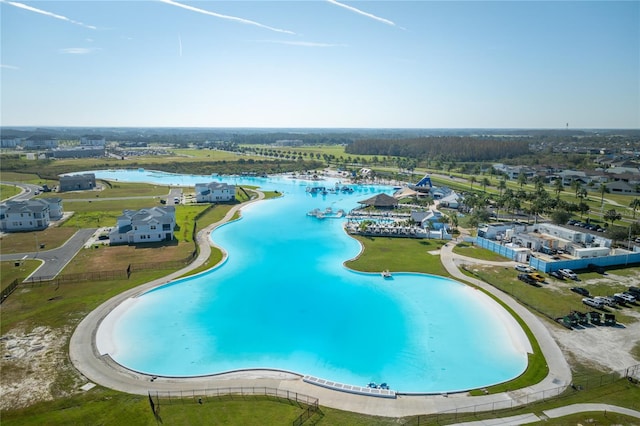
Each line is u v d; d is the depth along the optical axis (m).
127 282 89.00
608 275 92.94
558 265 94.62
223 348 66.25
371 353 65.12
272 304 81.94
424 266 101.19
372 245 119.75
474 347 66.19
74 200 180.00
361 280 93.62
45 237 121.75
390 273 96.75
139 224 116.62
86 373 57.09
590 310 75.50
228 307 80.25
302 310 79.56
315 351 65.81
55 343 64.56
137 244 115.62
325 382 55.66
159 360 62.16
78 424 46.75
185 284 90.50
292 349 66.38
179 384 55.50
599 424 46.53
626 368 58.19
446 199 176.25
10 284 84.56
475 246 117.50
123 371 58.31
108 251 108.81
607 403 50.53
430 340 68.56
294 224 146.62
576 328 69.88
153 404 50.47
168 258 103.75
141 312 77.06
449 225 139.75
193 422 47.16
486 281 90.94
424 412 49.62
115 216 149.62
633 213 157.25
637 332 68.25
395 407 50.66
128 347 65.31
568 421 47.25
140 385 54.94
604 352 62.50
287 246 119.19
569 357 61.25
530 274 91.75
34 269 95.06
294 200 196.00
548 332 68.69
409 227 133.62
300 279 94.38
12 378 55.25
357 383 57.59
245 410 49.50
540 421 47.38
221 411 49.25
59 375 56.31
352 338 69.62
